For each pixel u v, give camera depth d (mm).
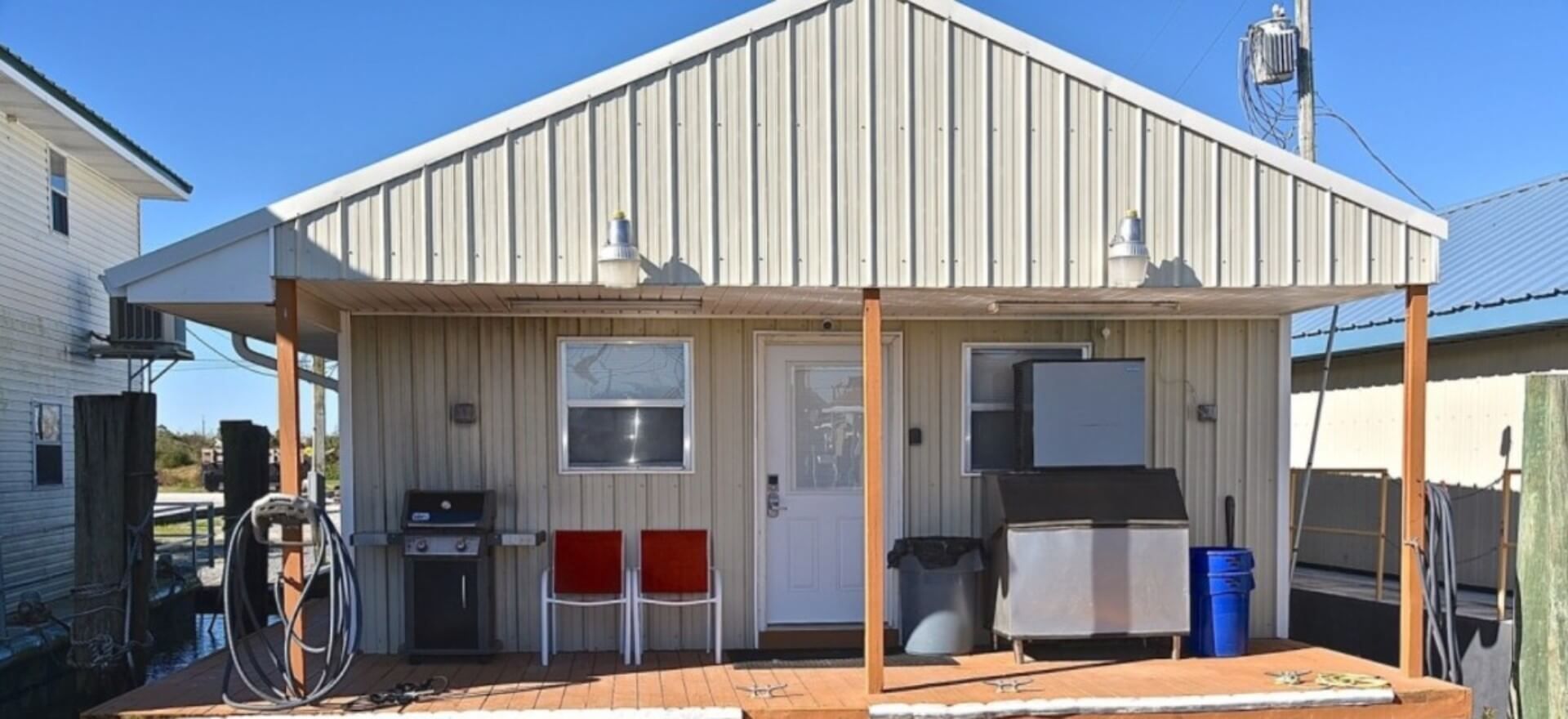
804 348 7078
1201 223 5645
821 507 7070
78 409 6883
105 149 11086
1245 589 6387
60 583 10797
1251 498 7207
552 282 5285
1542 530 5391
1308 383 10273
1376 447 9258
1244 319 7242
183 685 5660
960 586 6410
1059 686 5605
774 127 5434
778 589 7023
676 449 6898
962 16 5512
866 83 5477
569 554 6598
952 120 5520
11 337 9906
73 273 11266
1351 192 5699
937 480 7086
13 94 9312
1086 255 5590
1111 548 6176
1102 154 5594
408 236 5191
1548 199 9984
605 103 5344
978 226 5527
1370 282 5703
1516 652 5582
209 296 5066
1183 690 5512
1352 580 8648
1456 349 8391
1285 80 10242
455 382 6699
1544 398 5410
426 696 5434
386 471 6633
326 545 5199
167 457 30594
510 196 5266
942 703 5281
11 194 9930
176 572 10164
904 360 7082
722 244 5395
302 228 5113
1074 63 5574
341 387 6566
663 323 6879
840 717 5250
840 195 5461
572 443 6812
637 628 6316
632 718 5133
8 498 9805
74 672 8023
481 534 6188
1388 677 5816
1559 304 7098
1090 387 6574
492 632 6457
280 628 7496
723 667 6164
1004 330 7137
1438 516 6094
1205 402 7203
